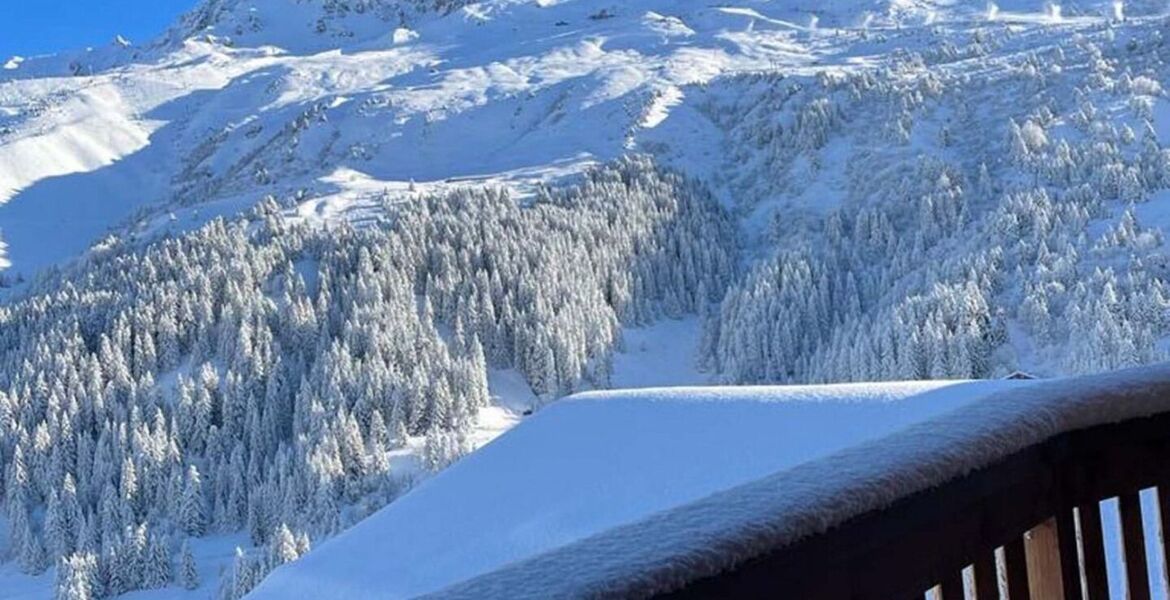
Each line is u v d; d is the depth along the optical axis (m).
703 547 0.80
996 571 1.10
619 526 0.85
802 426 8.40
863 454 0.99
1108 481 1.26
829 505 0.89
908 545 0.99
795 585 0.88
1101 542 1.26
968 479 1.05
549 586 0.73
